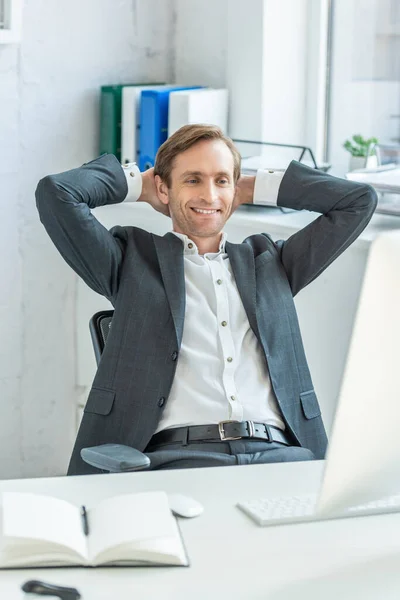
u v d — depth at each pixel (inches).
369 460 58.9
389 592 55.9
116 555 57.8
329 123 146.4
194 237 95.0
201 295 92.9
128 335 90.6
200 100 134.3
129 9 139.9
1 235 130.6
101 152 139.8
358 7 141.1
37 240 135.0
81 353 141.6
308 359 118.5
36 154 132.6
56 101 133.3
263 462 85.4
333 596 55.4
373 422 57.9
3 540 57.9
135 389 89.0
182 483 71.0
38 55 129.9
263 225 119.0
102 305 136.9
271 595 55.4
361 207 96.4
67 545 57.7
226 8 140.1
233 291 93.4
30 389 138.1
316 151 145.9
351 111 145.2
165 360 89.4
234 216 122.5
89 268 92.7
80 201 92.4
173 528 60.4
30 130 131.1
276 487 70.9
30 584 54.7
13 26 123.1
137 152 136.2
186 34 145.6
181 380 89.7
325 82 145.3
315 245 96.5
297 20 140.6
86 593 55.0
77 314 140.9
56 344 140.0
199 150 92.8
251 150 138.6
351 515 66.1
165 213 99.8
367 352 56.6
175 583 56.4
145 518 60.6
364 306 56.2
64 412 142.9
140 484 70.4
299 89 143.6
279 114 141.8
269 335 92.9
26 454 139.3
